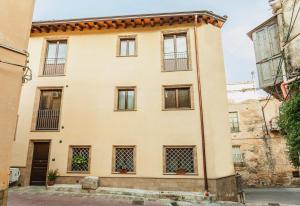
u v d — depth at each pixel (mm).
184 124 10922
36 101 12000
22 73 5184
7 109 4770
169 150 10859
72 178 10906
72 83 12109
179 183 10281
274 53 11414
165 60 11992
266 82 11594
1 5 5008
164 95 11523
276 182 17641
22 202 7984
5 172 4578
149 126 11109
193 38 11992
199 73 11453
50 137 11492
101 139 11234
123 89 11883
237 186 10625
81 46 12617
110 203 8258
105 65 12195
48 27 12656
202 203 8922
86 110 11695
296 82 9484
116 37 12531
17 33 5203
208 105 10938
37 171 11336
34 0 5809
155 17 11867
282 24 10883
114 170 10852
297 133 8344
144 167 10664
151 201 8945
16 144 11547
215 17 12031
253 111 19172
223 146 10742
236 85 20203
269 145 18297
